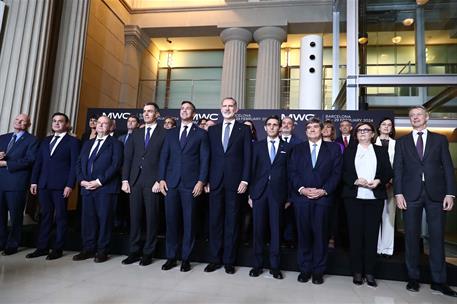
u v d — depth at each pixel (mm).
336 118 4918
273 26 8109
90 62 7211
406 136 2900
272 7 8203
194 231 3039
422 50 5453
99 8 7531
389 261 3033
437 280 2643
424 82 5035
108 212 3246
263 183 2984
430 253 2705
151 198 3168
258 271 2910
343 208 3635
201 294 2334
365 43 5656
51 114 5078
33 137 3533
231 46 8305
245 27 8281
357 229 2822
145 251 3154
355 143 3004
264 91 7809
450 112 4965
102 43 7680
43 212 3367
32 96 4562
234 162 3025
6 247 3348
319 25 8109
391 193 3303
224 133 3131
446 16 5367
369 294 2520
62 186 3369
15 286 2346
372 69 5586
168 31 8906
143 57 9492
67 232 3723
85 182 3229
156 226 3189
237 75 8117
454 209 6281
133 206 3217
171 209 3043
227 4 8430
